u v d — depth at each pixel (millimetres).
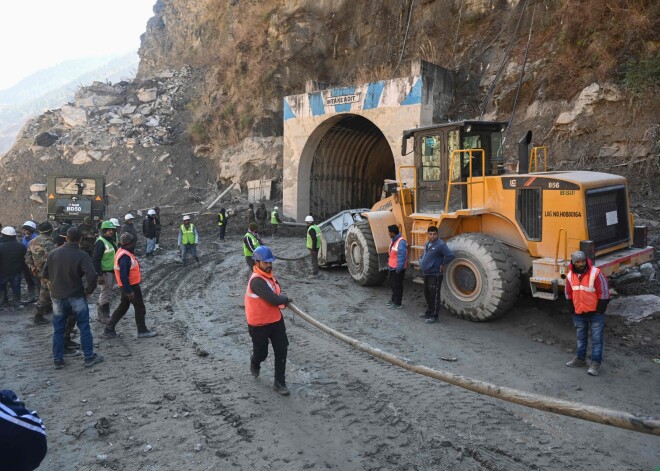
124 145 31734
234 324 8258
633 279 8539
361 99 18031
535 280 7332
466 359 6547
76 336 7594
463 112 17703
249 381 5797
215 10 37938
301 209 20906
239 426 4719
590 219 7172
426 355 6703
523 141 8438
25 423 1990
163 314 8914
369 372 6062
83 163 31141
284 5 25656
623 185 7797
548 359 6520
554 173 7828
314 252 11922
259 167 26578
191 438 4516
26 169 31172
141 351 6895
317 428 4688
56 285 6168
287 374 6023
